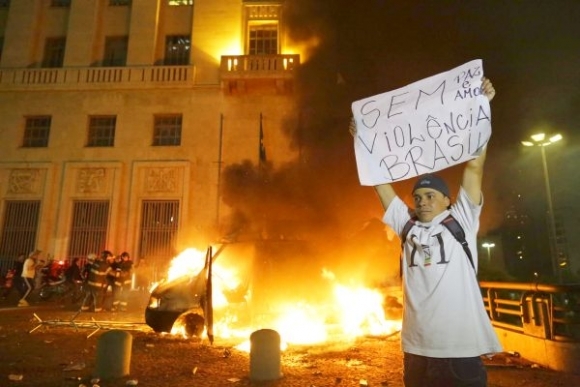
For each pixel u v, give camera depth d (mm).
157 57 22641
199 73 21797
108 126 21688
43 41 23094
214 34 22250
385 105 2871
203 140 20953
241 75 20875
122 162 20703
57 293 15242
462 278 2252
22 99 21688
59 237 19938
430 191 2451
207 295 7137
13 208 20672
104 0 23359
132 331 8375
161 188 20438
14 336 7910
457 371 2123
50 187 20531
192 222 19984
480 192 2455
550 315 5961
